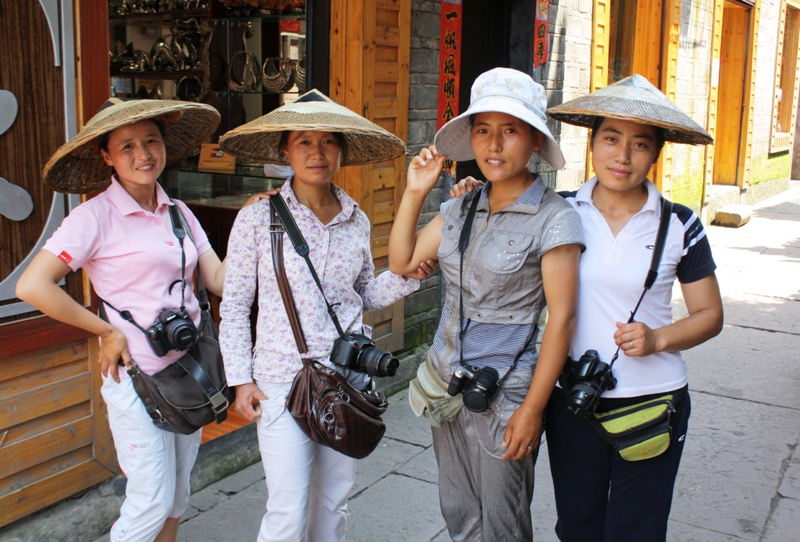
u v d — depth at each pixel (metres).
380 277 2.66
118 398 2.38
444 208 2.40
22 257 2.81
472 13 5.75
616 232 2.29
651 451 2.21
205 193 5.30
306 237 2.41
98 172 2.57
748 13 11.91
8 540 2.86
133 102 2.36
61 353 2.96
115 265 2.37
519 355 2.26
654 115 2.10
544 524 3.43
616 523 2.33
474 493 2.45
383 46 4.42
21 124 2.76
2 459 2.80
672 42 8.69
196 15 5.39
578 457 2.40
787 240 10.33
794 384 5.22
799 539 3.33
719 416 4.66
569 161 6.91
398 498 3.61
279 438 2.37
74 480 3.04
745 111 12.34
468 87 5.85
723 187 12.41
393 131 4.62
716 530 3.40
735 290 7.70
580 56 6.88
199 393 2.40
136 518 2.38
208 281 2.68
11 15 2.70
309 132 2.37
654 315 2.28
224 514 3.41
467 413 2.31
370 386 2.51
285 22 4.84
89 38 2.95
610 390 2.28
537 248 2.18
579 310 2.31
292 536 2.41
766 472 3.95
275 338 2.39
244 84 5.11
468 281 2.27
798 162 17.31
